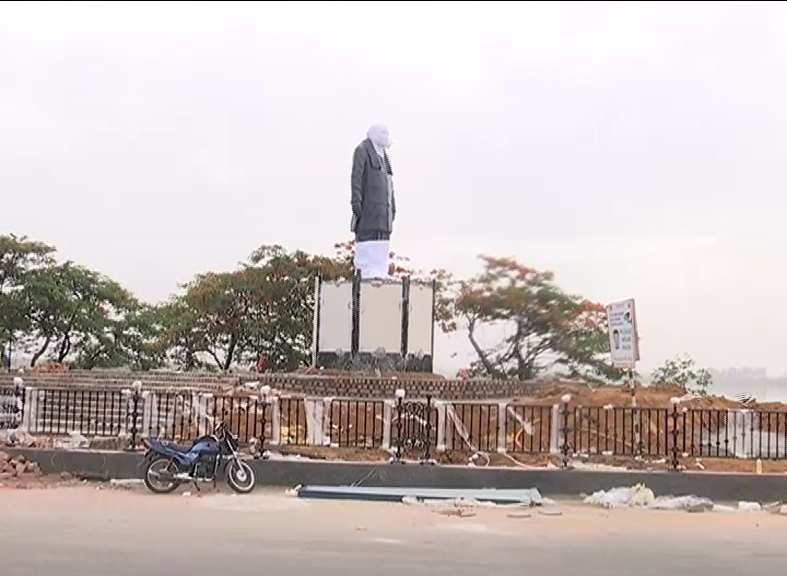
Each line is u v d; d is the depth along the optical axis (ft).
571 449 47.19
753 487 42.96
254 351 116.47
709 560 28.71
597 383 87.10
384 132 84.33
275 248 118.11
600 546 30.83
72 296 110.22
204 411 50.52
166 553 27.71
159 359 116.06
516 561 27.68
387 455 47.21
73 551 27.68
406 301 79.61
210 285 114.93
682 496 42.80
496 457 46.68
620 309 54.65
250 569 25.57
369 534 32.14
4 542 28.94
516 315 94.12
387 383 70.95
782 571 27.14
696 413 50.03
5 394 51.13
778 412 45.57
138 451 46.11
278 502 39.86
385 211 83.56
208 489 43.32
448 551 29.12
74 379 79.30
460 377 79.15
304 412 51.96
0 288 109.50
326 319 80.02
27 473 45.57
